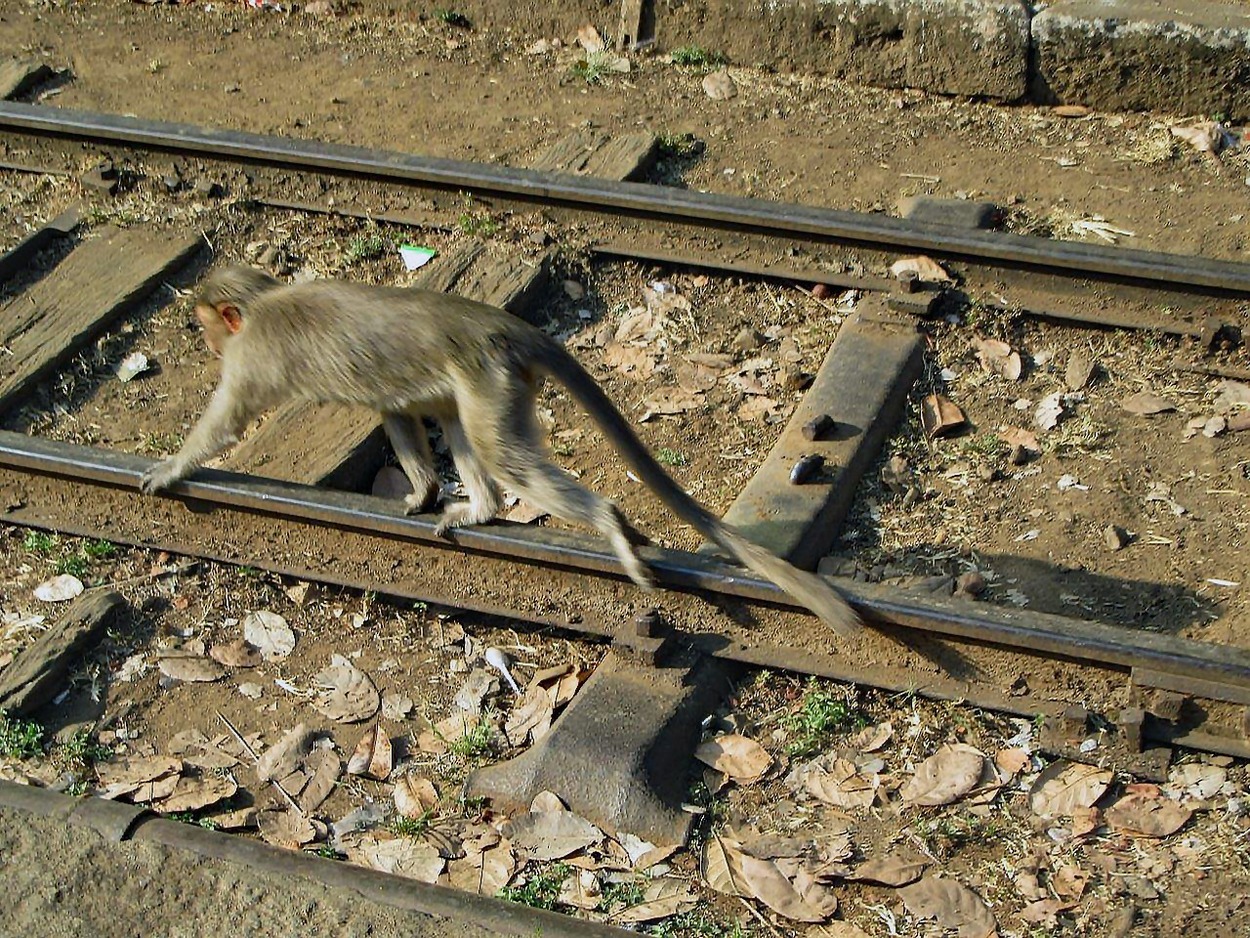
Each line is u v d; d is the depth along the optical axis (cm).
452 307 680
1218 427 831
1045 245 898
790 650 691
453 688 706
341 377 695
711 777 650
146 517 779
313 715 695
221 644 733
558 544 708
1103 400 859
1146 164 1068
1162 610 722
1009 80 1139
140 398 889
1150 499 791
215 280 718
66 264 984
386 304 685
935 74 1155
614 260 971
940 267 920
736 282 952
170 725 693
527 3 1241
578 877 610
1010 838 618
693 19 1200
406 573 744
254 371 712
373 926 559
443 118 1137
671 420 862
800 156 1084
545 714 686
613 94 1167
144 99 1170
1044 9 1127
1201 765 634
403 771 667
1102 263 884
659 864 614
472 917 561
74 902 579
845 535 777
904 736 663
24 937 569
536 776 641
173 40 1257
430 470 733
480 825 637
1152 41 1104
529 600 727
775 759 656
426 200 1009
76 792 655
